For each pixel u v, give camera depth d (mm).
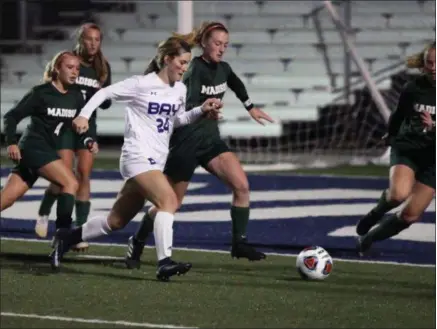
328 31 61656
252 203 35844
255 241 28219
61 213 24047
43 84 24031
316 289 21250
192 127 23609
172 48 21188
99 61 27234
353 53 49406
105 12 66250
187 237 28750
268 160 50656
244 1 64188
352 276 22922
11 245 27062
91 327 17312
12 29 66750
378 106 48500
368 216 25844
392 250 26766
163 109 21359
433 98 23766
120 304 19266
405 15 61938
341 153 52312
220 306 19250
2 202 24156
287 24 62938
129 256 23516
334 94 57531
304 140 54188
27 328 17203
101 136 59250
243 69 60875
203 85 23844
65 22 67688
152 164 21406
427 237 28797
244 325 17672
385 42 60031
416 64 23984
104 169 46156
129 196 21859
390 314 18828
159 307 19047
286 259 25359
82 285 21188
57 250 22812
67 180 24109
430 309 19328
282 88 59312
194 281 21922
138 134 21422
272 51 61375
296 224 31234
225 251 26469
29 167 24141
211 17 63906
